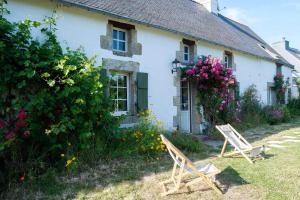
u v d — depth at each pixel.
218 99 9.38
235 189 4.18
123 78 7.64
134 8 8.29
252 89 12.73
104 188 4.23
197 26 10.77
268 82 15.33
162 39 8.52
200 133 9.73
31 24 5.56
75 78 4.91
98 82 5.11
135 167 5.23
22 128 4.60
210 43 10.04
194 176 4.72
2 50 4.64
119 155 5.68
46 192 4.04
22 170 4.36
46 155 4.87
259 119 11.66
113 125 5.78
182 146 6.78
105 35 7.00
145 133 6.27
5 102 4.88
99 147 5.42
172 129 8.67
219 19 14.86
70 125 4.71
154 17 8.61
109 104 5.82
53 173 4.55
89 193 4.04
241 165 5.44
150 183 4.44
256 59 14.02
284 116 13.23
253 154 5.80
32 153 4.63
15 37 4.87
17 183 4.20
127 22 7.44
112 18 7.14
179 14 10.88
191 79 9.27
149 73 8.03
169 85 8.68
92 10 6.40
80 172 4.83
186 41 9.40
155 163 5.52
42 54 5.09
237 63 12.25
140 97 7.55
